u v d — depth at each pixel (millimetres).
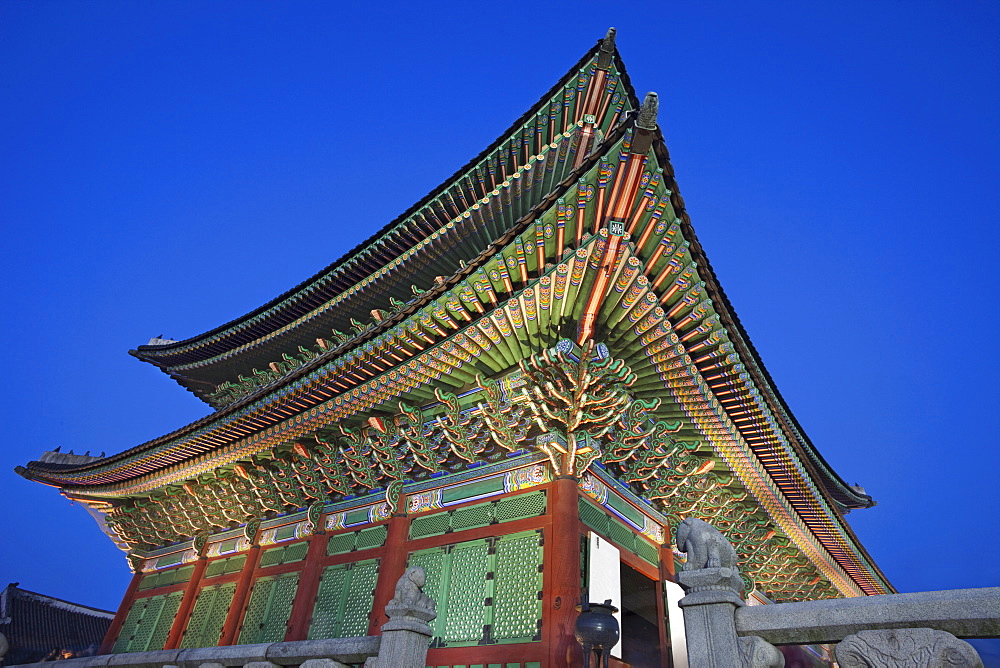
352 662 9664
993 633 5578
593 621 9961
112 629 23312
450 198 18047
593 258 11016
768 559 20328
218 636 18656
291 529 18781
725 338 12227
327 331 24188
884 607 6016
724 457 15641
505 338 13039
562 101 16297
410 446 15734
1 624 42219
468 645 12461
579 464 13062
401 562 14867
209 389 31344
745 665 6305
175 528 23344
